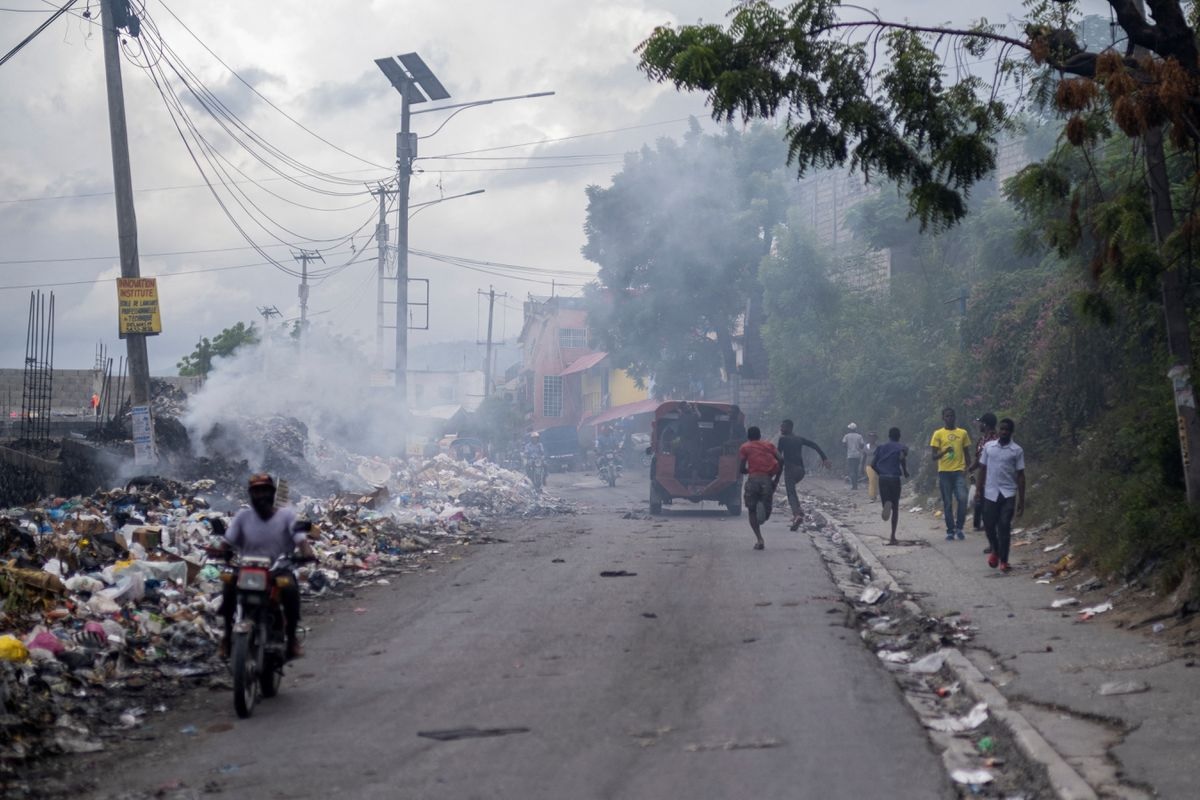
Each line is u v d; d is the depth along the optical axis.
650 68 10.15
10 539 12.09
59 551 11.95
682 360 55.59
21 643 8.49
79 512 14.87
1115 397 16.59
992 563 13.79
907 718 7.27
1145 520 11.14
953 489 17.58
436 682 8.56
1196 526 10.52
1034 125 30.62
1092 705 7.16
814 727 7.03
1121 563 11.29
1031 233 14.44
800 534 20.30
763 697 7.84
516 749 6.66
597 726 7.13
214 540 14.38
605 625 10.84
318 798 5.87
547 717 7.39
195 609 11.11
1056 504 16.42
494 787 5.95
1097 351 17.59
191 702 8.26
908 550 16.44
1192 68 9.21
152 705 8.16
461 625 11.09
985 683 8.05
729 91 9.83
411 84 31.09
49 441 24.02
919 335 35.12
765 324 46.47
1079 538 13.19
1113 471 14.68
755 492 17.64
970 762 6.54
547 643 9.99
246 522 8.52
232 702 8.22
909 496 26.03
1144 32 9.38
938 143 10.49
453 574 15.16
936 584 12.97
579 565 15.76
